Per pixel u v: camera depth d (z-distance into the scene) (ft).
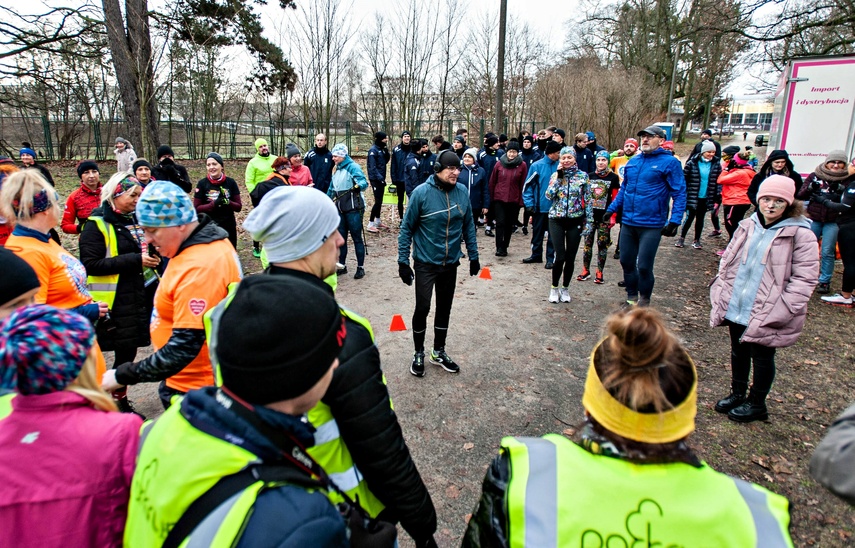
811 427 12.07
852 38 49.37
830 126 28.27
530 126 85.97
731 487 3.55
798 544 8.78
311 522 2.97
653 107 85.56
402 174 36.65
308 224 5.17
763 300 11.35
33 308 4.21
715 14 49.78
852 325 18.26
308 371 3.34
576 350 16.16
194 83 77.71
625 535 3.38
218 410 3.31
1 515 3.88
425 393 13.46
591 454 3.67
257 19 67.87
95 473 4.01
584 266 23.47
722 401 12.69
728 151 31.32
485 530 3.82
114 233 11.03
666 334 3.50
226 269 7.11
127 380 6.91
